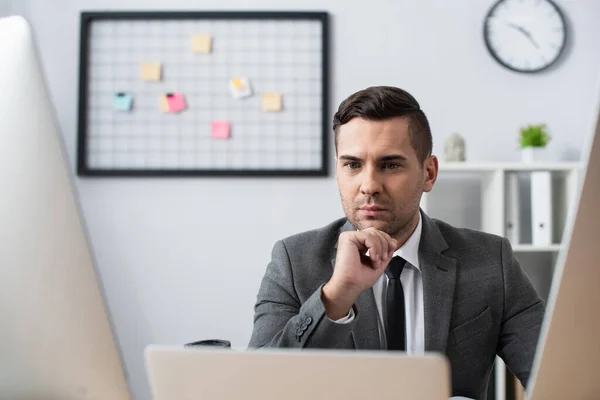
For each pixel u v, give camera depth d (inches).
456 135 92.6
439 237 49.8
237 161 102.0
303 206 101.3
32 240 22.6
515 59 100.5
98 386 23.9
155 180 101.7
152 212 101.4
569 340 23.2
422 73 101.3
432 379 19.5
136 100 102.8
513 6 100.5
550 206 90.0
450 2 101.4
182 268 101.3
